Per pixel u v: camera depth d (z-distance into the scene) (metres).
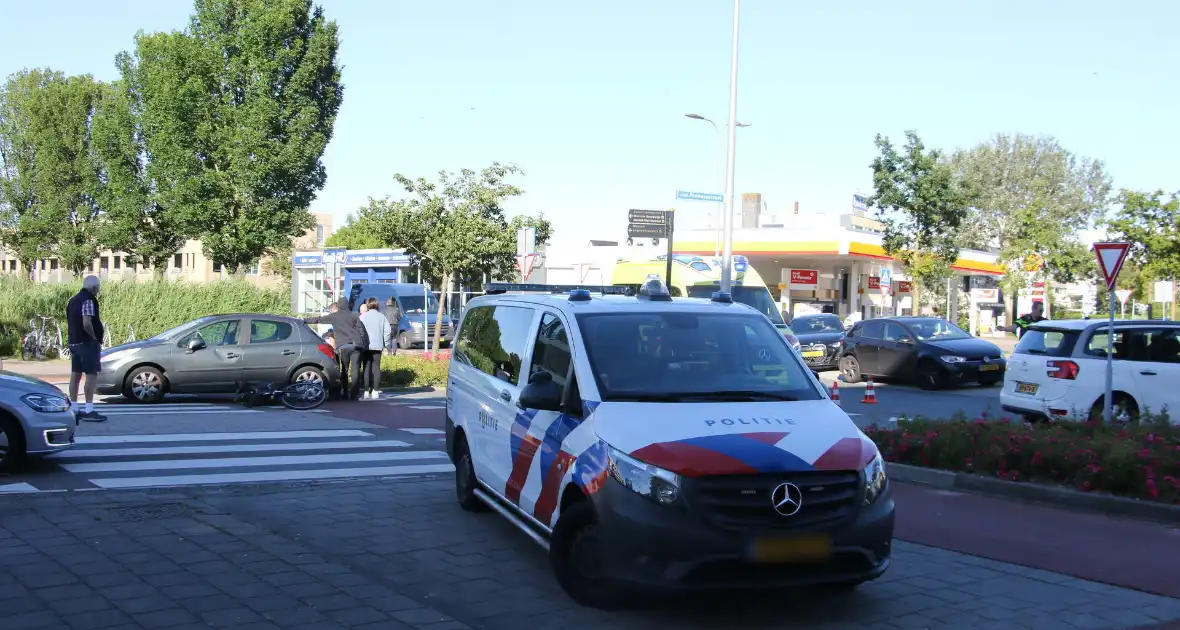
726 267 21.06
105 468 9.68
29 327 25.98
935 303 54.62
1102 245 11.47
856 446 5.43
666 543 4.95
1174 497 8.09
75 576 5.91
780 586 5.03
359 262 41.22
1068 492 8.62
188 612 5.28
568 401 6.02
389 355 22.34
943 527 7.91
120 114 42.47
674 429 5.37
